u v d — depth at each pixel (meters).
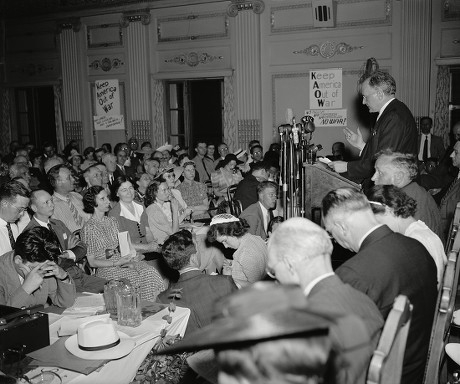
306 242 1.77
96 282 4.13
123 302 2.78
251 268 3.77
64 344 2.45
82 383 2.20
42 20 12.20
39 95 12.88
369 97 3.43
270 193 4.81
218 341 0.99
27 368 2.23
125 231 4.61
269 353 1.03
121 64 11.46
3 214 3.68
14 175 6.86
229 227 3.76
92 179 6.23
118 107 11.63
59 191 4.98
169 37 10.88
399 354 1.59
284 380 1.03
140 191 6.69
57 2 11.88
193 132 11.22
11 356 2.19
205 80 10.95
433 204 2.90
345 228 2.08
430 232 2.47
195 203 6.88
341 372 1.38
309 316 1.03
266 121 10.25
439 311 2.04
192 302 3.01
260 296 1.03
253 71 10.18
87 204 4.49
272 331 0.98
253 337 0.98
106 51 11.58
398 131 3.25
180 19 10.70
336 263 3.32
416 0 8.87
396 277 1.92
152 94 11.22
